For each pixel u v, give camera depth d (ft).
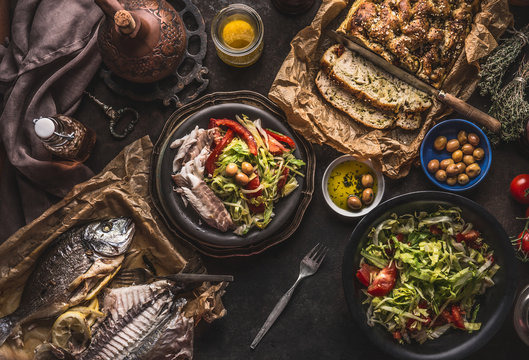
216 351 3.48
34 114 3.39
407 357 3.15
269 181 3.29
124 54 3.14
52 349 3.22
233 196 3.33
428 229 3.31
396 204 3.13
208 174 3.33
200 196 3.24
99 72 3.50
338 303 3.47
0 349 3.27
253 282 3.49
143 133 3.51
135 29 3.00
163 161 3.32
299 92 3.35
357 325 3.18
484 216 3.14
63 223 3.31
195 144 3.28
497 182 3.49
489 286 3.27
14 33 3.42
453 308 3.27
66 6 3.40
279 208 3.34
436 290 3.27
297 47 3.39
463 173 3.36
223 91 3.52
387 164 3.41
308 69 3.46
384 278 3.25
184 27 3.33
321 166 3.50
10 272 3.31
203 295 3.34
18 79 3.39
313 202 3.50
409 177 3.49
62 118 3.28
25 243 3.34
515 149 3.47
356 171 3.46
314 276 3.48
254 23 3.29
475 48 3.26
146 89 3.48
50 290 3.26
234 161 3.29
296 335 3.48
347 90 3.41
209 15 3.51
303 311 3.49
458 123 3.36
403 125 3.40
